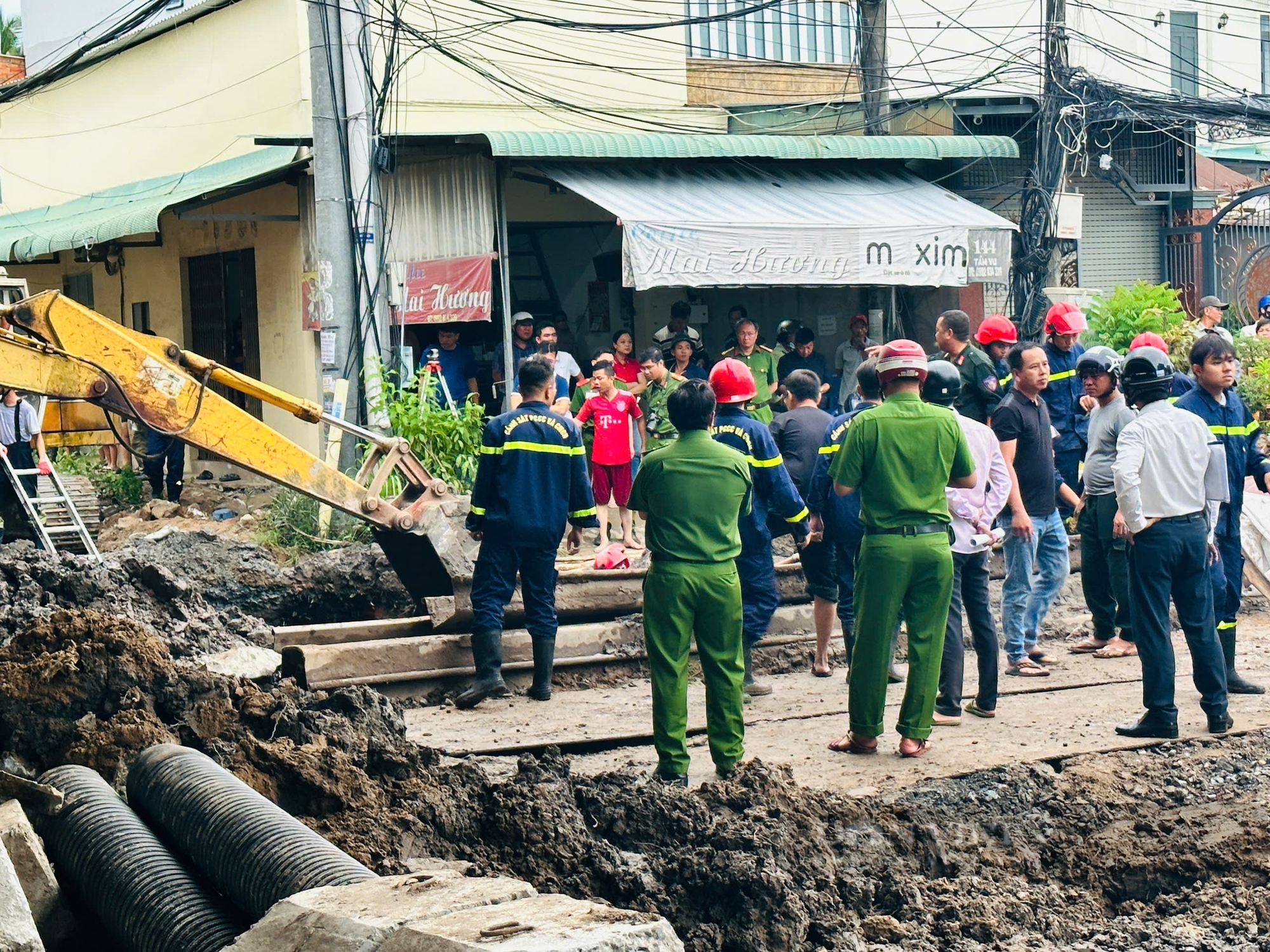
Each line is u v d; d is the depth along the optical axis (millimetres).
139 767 5586
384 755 6199
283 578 10320
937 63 21844
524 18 16047
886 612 7469
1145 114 18469
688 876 5676
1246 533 11945
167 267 20297
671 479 6961
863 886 6035
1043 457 9695
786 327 16688
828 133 18484
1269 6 26562
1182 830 6859
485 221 14656
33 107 23922
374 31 16531
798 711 8711
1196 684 8148
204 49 18766
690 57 19047
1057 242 18812
